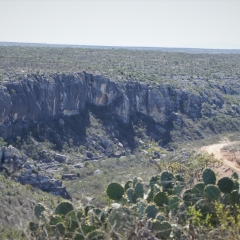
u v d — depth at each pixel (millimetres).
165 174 9953
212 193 8805
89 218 8562
